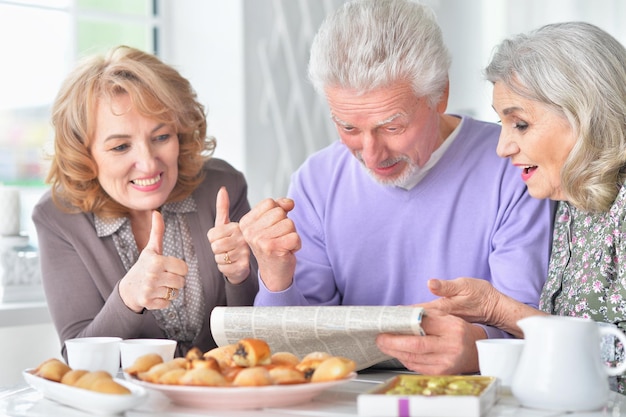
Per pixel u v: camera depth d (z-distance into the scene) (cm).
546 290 159
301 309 128
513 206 169
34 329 261
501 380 122
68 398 112
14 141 295
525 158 151
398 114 151
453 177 173
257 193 320
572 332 108
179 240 186
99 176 177
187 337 183
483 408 102
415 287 175
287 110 327
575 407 108
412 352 126
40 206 183
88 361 128
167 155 177
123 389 108
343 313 125
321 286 179
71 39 306
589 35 147
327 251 181
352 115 152
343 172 181
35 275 274
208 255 183
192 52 325
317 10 329
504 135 154
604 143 145
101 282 178
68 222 181
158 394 123
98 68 176
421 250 174
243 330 129
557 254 160
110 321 159
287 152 324
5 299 267
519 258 164
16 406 117
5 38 292
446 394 105
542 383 109
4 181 293
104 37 314
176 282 152
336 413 110
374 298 178
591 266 148
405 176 164
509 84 149
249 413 111
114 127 171
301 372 113
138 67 175
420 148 161
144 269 153
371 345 128
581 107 143
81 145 175
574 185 147
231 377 112
